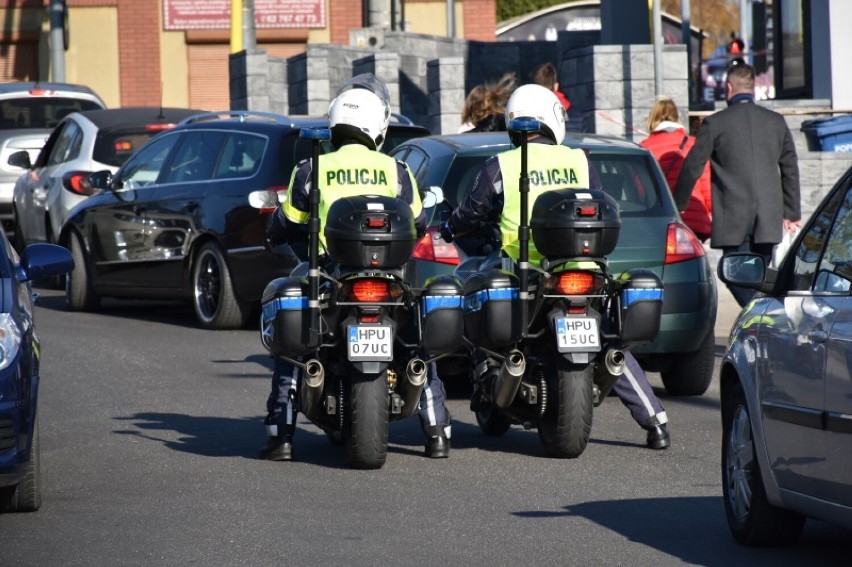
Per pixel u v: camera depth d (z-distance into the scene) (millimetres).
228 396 15719
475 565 8938
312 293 11453
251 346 19281
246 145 20438
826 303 8594
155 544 9469
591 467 12008
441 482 11414
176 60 57781
